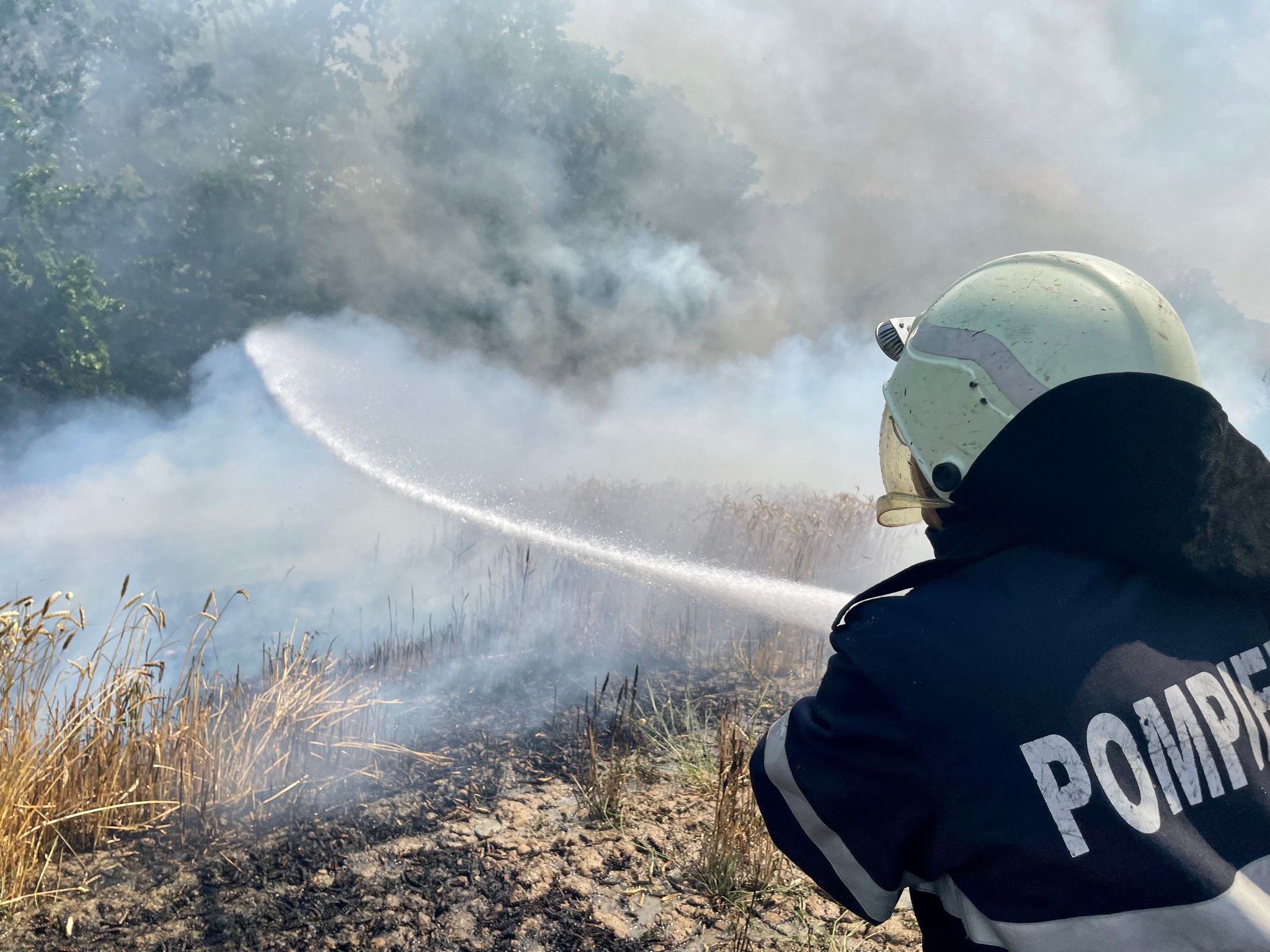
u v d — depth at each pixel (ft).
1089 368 3.72
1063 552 3.61
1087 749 3.14
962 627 3.43
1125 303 3.84
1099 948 2.97
